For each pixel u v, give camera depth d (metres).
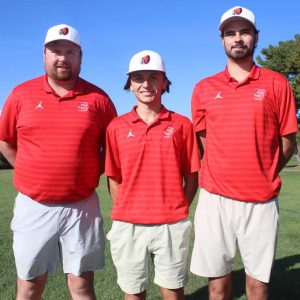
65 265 4.11
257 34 4.19
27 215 4.02
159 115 4.02
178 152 4.05
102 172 4.39
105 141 4.25
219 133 4.04
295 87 36.03
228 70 4.20
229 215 4.05
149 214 3.94
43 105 3.95
